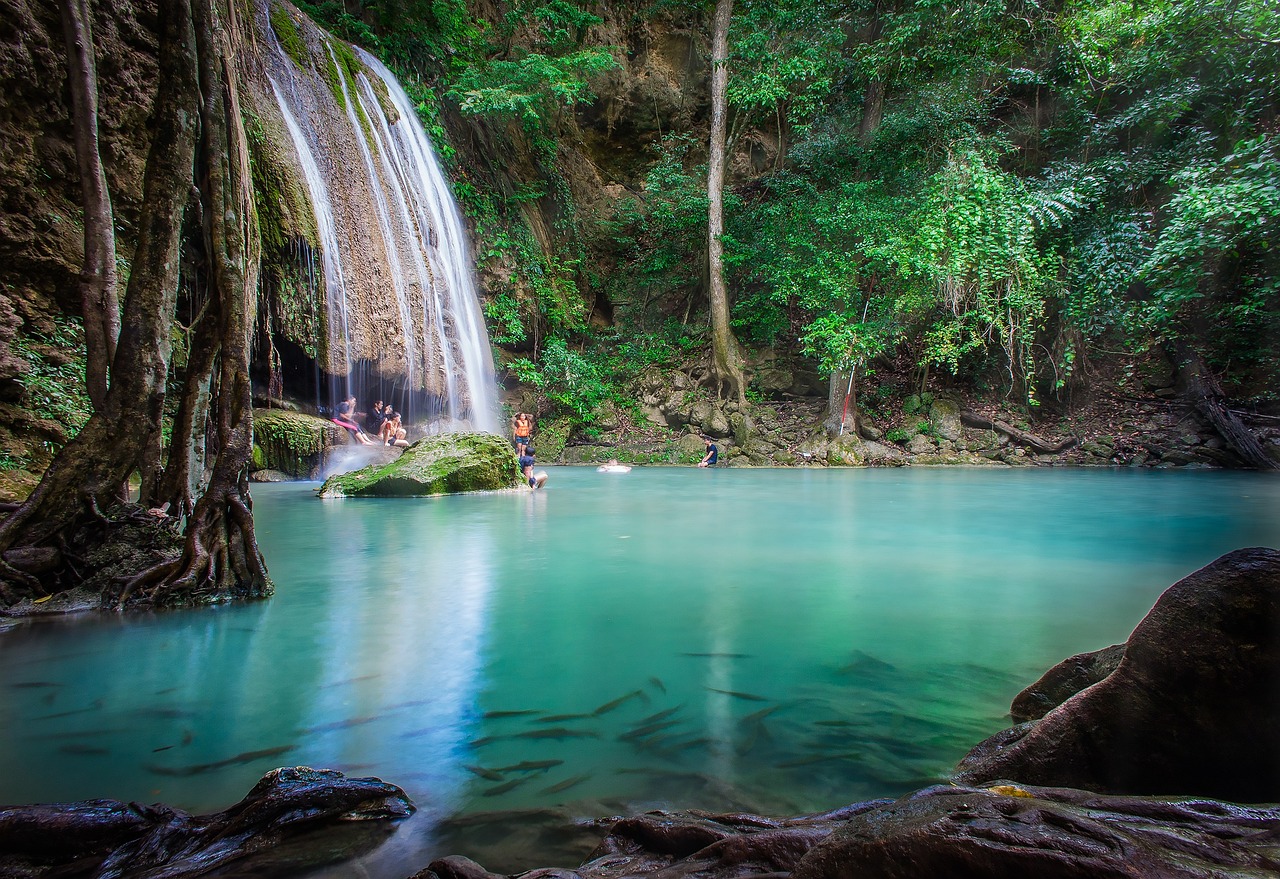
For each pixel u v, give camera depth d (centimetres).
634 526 682
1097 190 1450
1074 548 544
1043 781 166
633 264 2558
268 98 1293
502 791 169
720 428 2041
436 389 1716
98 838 147
